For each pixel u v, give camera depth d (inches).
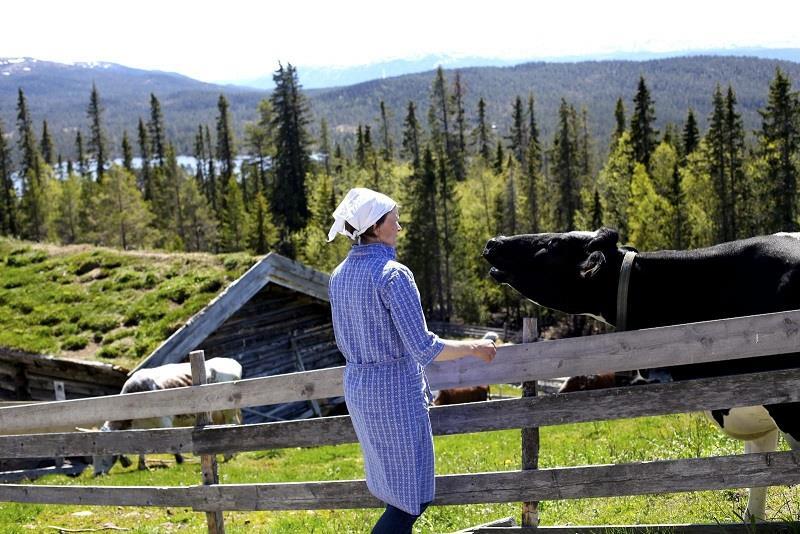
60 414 231.0
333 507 200.7
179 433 214.5
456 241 2733.8
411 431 151.2
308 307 832.3
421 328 146.1
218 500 213.2
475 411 184.4
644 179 2628.0
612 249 188.5
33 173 3961.6
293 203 3831.2
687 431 372.5
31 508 326.6
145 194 4771.2
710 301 179.6
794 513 205.9
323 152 5231.3
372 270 147.6
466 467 386.6
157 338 661.3
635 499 252.7
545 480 182.5
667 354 169.2
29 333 708.0
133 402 219.9
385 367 150.5
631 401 173.5
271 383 201.9
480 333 2048.5
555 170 3666.3
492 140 5152.6
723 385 167.6
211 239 3846.0
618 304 187.0
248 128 4571.9
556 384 1029.8
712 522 195.2
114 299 753.0
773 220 2573.8
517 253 195.6
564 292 192.9
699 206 2682.1
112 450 225.3
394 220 152.6
